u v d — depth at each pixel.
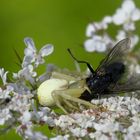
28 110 0.16
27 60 0.16
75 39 0.25
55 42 0.25
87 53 0.24
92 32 0.19
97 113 0.16
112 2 0.25
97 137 0.15
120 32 0.19
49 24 0.25
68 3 0.25
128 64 0.18
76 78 0.17
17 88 0.16
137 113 0.16
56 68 0.17
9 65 0.24
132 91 0.16
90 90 0.16
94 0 0.25
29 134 0.15
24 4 0.25
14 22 0.25
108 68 0.16
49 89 0.16
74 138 0.16
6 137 0.22
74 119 0.16
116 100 0.16
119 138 0.15
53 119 0.16
